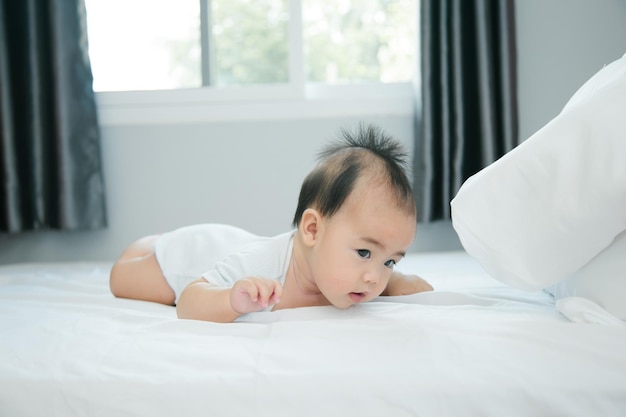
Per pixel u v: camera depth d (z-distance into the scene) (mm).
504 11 1904
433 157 1946
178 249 1141
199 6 2240
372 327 731
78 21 1965
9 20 1954
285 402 598
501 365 621
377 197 855
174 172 2105
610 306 728
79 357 666
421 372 614
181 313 886
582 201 696
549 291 950
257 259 961
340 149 966
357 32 2721
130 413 600
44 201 1975
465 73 1964
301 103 2084
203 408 598
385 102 2074
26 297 1072
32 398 612
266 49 2746
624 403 585
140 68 2273
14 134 1953
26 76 1943
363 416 591
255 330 759
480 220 754
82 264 1739
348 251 854
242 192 2109
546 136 726
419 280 1052
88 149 1984
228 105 2090
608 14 2049
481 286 1078
